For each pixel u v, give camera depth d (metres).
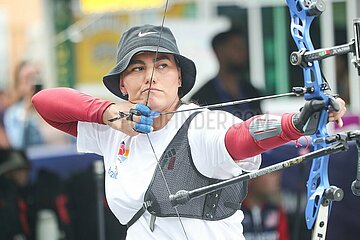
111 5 17.62
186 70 7.91
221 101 15.18
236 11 17.33
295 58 7.04
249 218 13.01
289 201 12.80
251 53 16.89
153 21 17.84
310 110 6.74
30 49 19.36
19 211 14.28
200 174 7.53
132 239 7.80
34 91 17.69
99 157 13.99
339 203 12.18
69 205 13.94
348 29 16.11
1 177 14.33
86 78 18.16
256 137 6.99
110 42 17.98
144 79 7.71
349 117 14.76
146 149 7.70
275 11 16.97
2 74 19.44
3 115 18.08
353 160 11.71
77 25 18.16
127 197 7.70
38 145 17.73
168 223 7.60
